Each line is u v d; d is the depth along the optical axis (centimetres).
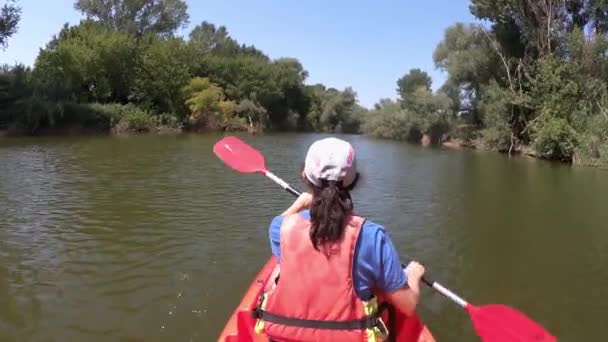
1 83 2836
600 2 2455
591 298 577
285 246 240
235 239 733
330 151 233
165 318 486
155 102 3916
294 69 5434
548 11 2584
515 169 1792
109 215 859
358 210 990
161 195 1035
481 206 1052
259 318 259
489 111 2800
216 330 467
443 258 702
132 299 527
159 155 1819
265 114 4856
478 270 656
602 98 2252
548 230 864
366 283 235
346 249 230
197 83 4062
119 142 2423
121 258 645
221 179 1255
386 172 1608
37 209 892
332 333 236
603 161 1909
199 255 661
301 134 4422
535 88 2494
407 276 252
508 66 2838
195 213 884
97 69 3584
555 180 1487
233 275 596
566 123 2161
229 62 4853
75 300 521
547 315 534
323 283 233
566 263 692
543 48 2625
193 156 1803
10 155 1698
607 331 499
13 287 550
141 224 804
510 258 708
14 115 2797
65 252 664
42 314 489
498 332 316
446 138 3419
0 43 2511
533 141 2414
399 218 927
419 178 1467
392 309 280
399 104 4056
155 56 3847
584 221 932
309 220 239
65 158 1648
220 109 4162
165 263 630
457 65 3131
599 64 2347
